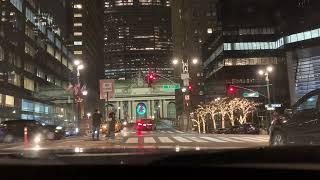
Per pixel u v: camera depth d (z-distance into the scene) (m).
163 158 3.02
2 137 35.03
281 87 97.00
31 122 35.75
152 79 48.16
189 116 91.06
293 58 87.06
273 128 13.64
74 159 3.25
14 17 76.69
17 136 35.03
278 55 100.69
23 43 81.75
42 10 98.31
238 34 104.44
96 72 173.62
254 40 104.25
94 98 160.25
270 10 103.44
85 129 55.97
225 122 95.44
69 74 126.81
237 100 77.38
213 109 84.81
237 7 105.31
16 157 3.40
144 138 31.11
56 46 111.75
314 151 3.10
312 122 11.96
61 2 122.75
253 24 104.81
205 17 144.12
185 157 3.04
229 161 2.89
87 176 2.81
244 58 103.56
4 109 68.81
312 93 12.24
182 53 159.62
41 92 90.69
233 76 102.81
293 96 85.75
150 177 2.80
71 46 134.88
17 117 75.12
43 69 97.19
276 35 102.06
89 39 153.62
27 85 83.75
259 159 2.92
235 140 26.83
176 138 31.36
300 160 2.88
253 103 79.25
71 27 138.50
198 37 142.88
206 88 119.12
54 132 35.34
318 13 84.44
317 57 82.62
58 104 102.56
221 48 105.81
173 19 189.00
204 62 130.75
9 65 72.81
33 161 3.13
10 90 72.38
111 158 3.26
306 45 84.62
